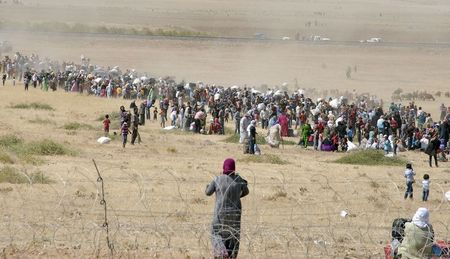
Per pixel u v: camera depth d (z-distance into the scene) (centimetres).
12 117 14888
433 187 8525
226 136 14188
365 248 4931
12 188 6700
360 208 6631
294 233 4944
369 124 13875
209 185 4359
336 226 5581
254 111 16438
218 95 18225
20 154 9369
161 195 6775
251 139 11356
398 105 18788
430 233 4197
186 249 4650
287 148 12900
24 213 5538
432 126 14450
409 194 7512
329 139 12838
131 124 12131
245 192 4375
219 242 4241
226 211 4288
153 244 4747
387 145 12769
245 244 4806
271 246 4778
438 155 12456
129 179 7681
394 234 4506
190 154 11006
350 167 10312
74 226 5125
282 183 8038
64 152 9988
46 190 6688
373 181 8456
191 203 6450
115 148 11200
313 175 8988
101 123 14662
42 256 4422
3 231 4928
